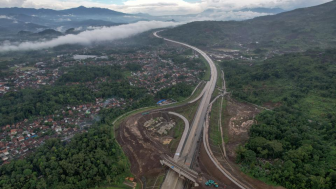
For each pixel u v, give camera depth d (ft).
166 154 504.43
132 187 434.71
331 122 522.47
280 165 415.03
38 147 527.81
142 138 570.87
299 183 366.43
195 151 517.96
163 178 440.86
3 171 440.86
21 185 415.44
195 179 423.23
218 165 455.63
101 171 457.27
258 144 474.90
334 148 428.56
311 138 467.93
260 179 402.31
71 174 439.22
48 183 427.74
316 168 386.93
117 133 603.26
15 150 515.91
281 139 494.18
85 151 501.56
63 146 530.27
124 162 480.64
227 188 399.03
